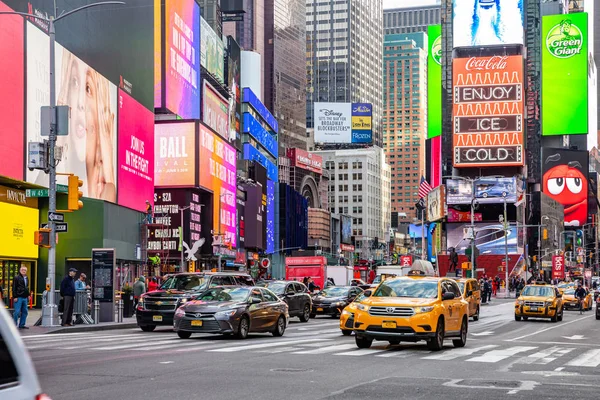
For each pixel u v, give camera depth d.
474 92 151.88
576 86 178.12
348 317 25.55
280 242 162.88
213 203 99.94
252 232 131.00
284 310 26.69
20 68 45.53
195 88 104.88
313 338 24.89
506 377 14.29
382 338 20.09
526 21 179.00
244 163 138.00
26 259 49.91
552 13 196.88
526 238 156.75
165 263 86.69
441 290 21.02
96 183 57.38
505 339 26.62
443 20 171.38
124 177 63.66
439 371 15.12
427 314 19.77
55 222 29.12
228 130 127.88
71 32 53.38
